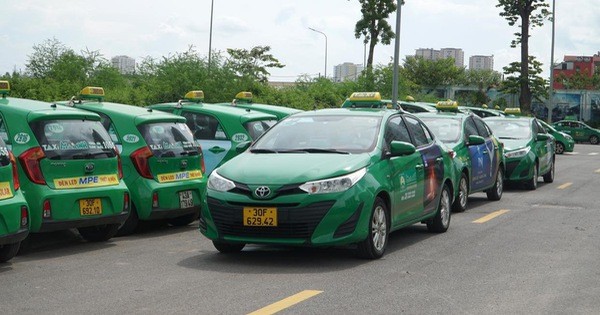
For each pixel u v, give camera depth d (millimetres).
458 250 9906
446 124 14922
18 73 24547
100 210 9820
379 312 6574
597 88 90125
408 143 9617
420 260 9141
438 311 6637
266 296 7102
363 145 9453
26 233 8562
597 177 23391
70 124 9781
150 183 10898
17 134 9391
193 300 6914
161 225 12359
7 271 8344
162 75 27234
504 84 62031
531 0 59156
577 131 55969
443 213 11523
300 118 10195
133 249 9906
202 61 28469
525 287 7652
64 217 9398
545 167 20234
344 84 41688
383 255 9438
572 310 6730
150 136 11062
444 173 11398
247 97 16906
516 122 20000
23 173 9273
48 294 7168
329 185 8508
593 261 9156
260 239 8562
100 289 7379
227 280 7844
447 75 75062
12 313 6441
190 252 9664
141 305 6723
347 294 7242
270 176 8578
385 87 41219
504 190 18891
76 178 9609
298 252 9633
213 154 13078
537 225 12414
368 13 50531
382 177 9195
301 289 7430
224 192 8688
